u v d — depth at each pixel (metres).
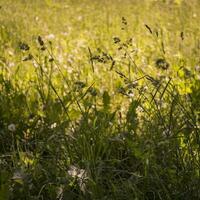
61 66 10.62
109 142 6.12
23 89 8.38
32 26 16.38
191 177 5.41
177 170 5.45
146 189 5.43
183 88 7.71
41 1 22.39
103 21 18.12
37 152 6.07
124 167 6.02
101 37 15.02
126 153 6.14
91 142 6.15
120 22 17.94
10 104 7.23
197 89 7.40
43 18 18.28
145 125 6.49
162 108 6.79
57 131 6.34
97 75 10.11
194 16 19.16
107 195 5.25
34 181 5.58
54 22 17.58
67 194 5.27
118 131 6.38
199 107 6.99
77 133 6.07
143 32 16.08
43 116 7.06
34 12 19.67
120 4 22.89
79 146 5.89
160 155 5.71
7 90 7.57
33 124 6.80
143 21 18.23
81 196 5.26
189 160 5.64
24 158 5.77
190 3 22.38
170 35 15.38
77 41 14.08
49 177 5.59
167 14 19.84
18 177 5.22
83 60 11.50
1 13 18.62
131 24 17.47
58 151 5.89
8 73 9.70
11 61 10.95
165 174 5.47
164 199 5.36
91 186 5.27
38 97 7.92
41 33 15.41
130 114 6.44
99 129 6.21
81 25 17.19
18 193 5.30
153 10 21.08
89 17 19.08
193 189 5.32
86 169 5.39
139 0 23.62
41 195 5.43
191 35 15.45
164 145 5.73
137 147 5.80
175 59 11.77
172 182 5.39
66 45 13.27
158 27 16.48
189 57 11.90
